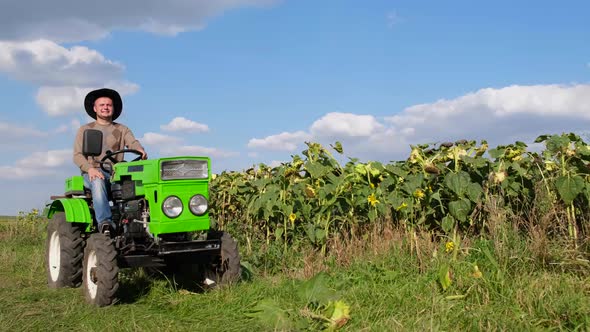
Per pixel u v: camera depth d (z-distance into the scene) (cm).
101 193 618
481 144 692
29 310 546
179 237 605
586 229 575
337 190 720
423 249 607
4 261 894
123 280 658
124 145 722
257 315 480
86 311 531
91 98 723
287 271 670
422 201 680
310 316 460
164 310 535
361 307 482
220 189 1015
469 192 638
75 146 692
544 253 532
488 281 488
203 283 627
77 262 660
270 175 920
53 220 701
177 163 577
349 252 664
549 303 437
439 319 432
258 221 883
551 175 623
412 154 702
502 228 581
